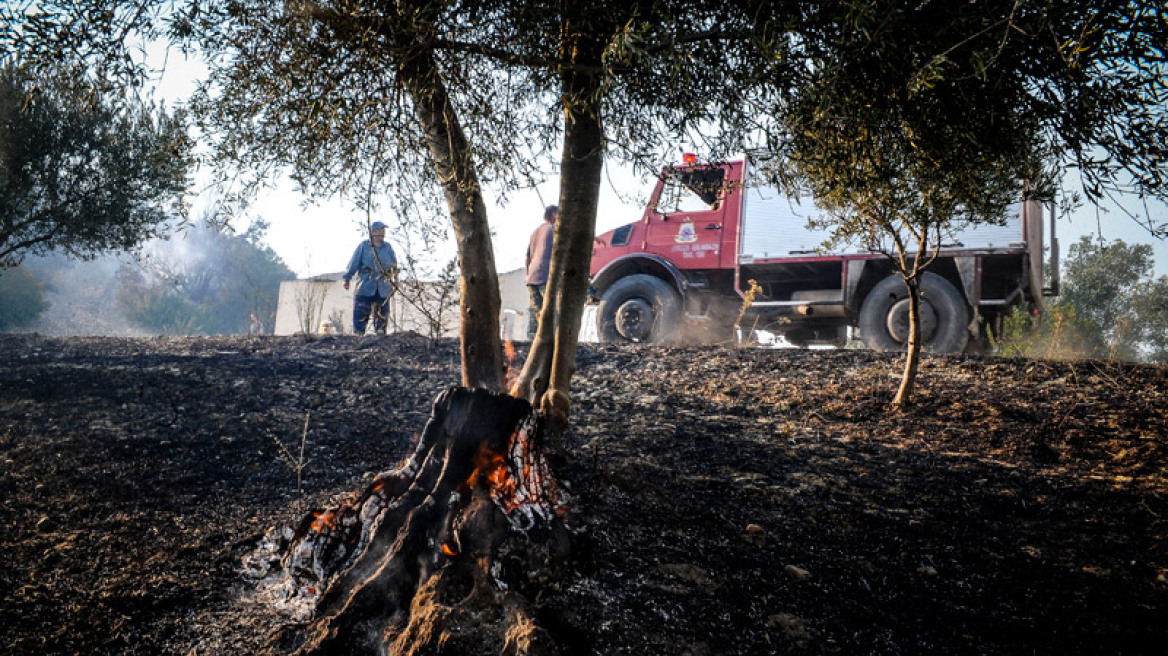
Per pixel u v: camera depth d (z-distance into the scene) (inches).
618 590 111.8
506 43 120.0
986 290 346.0
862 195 188.1
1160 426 195.8
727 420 217.9
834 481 165.2
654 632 103.5
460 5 109.3
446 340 335.9
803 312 370.9
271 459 179.3
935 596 121.1
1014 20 91.5
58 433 191.9
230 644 102.2
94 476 163.3
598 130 143.4
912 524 144.3
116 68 121.2
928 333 327.6
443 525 111.7
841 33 97.0
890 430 207.6
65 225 369.4
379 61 114.1
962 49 98.7
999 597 121.5
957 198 180.9
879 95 108.1
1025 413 212.8
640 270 415.5
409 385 260.7
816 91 101.2
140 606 111.3
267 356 304.2
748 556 127.3
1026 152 125.8
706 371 278.2
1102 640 109.8
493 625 98.4
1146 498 156.2
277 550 127.0
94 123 367.6
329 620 100.9
